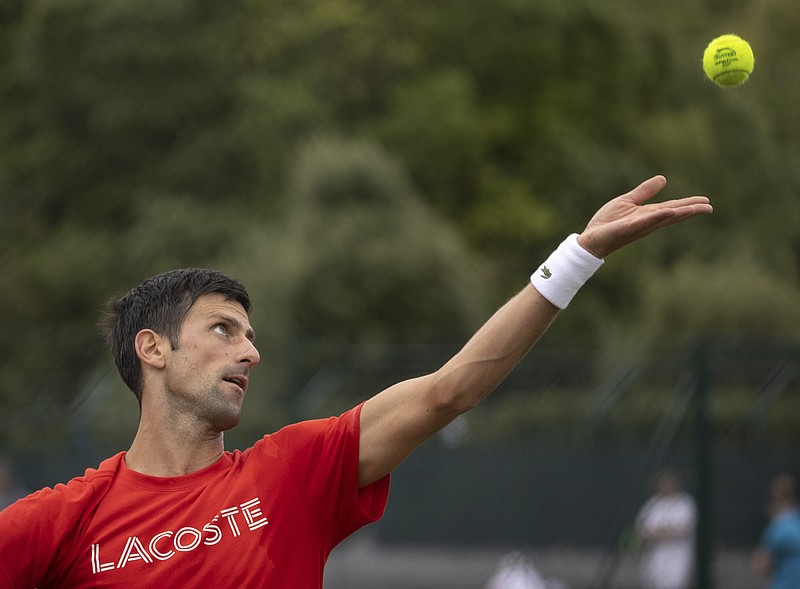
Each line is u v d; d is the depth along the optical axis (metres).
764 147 84.06
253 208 71.31
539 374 31.41
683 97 86.12
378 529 32.25
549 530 30.19
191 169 73.00
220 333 9.70
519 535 30.58
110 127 74.00
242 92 75.50
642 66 84.69
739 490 28.64
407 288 54.84
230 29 76.62
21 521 9.01
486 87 83.00
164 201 70.94
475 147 79.00
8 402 34.88
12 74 77.94
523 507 30.66
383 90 79.44
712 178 81.94
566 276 9.28
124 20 74.12
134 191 74.06
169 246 68.31
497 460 31.12
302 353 32.94
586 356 32.41
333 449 9.56
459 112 78.56
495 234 77.81
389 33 80.31
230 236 68.81
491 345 9.36
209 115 75.00
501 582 30.22
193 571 8.97
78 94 74.25
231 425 9.67
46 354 35.78
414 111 78.12
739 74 13.09
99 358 36.22
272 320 51.03
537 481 30.58
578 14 83.12
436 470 31.80
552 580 29.77
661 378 29.78
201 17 75.94
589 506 29.73
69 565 9.09
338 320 52.97
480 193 78.94
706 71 13.25
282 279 52.56
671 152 81.44
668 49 86.50
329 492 9.52
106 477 9.40
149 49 74.25
